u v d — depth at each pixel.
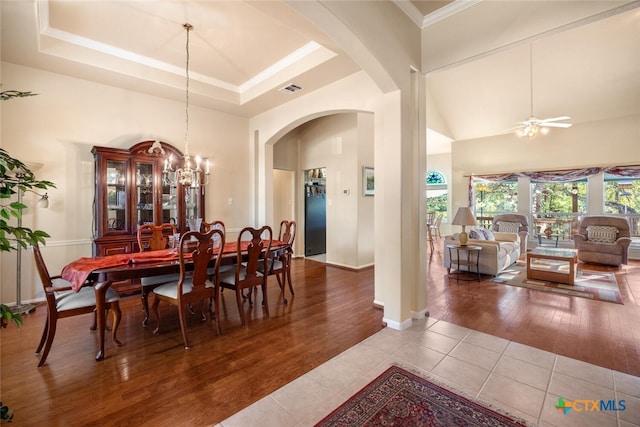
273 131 4.96
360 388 1.92
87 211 3.83
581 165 6.54
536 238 7.36
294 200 6.61
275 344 2.54
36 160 3.50
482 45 2.74
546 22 2.41
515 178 7.54
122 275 2.36
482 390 1.90
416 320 3.04
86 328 2.86
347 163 5.56
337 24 2.17
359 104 3.64
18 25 2.68
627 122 6.06
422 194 3.13
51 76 3.58
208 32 3.15
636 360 2.23
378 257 3.51
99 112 3.92
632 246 6.20
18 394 1.87
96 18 2.90
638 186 6.17
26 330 2.80
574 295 3.75
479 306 3.42
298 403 1.78
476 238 5.31
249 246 3.00
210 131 4.99
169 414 1.70
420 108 3.10
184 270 2.50
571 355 2.31
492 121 6.98
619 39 4.41
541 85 5.61
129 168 3.84
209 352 2.40
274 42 3.36
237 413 1.70
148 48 3.51
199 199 4.60
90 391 1.90
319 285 4.36
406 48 2.88
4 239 1.19
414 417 1.66
